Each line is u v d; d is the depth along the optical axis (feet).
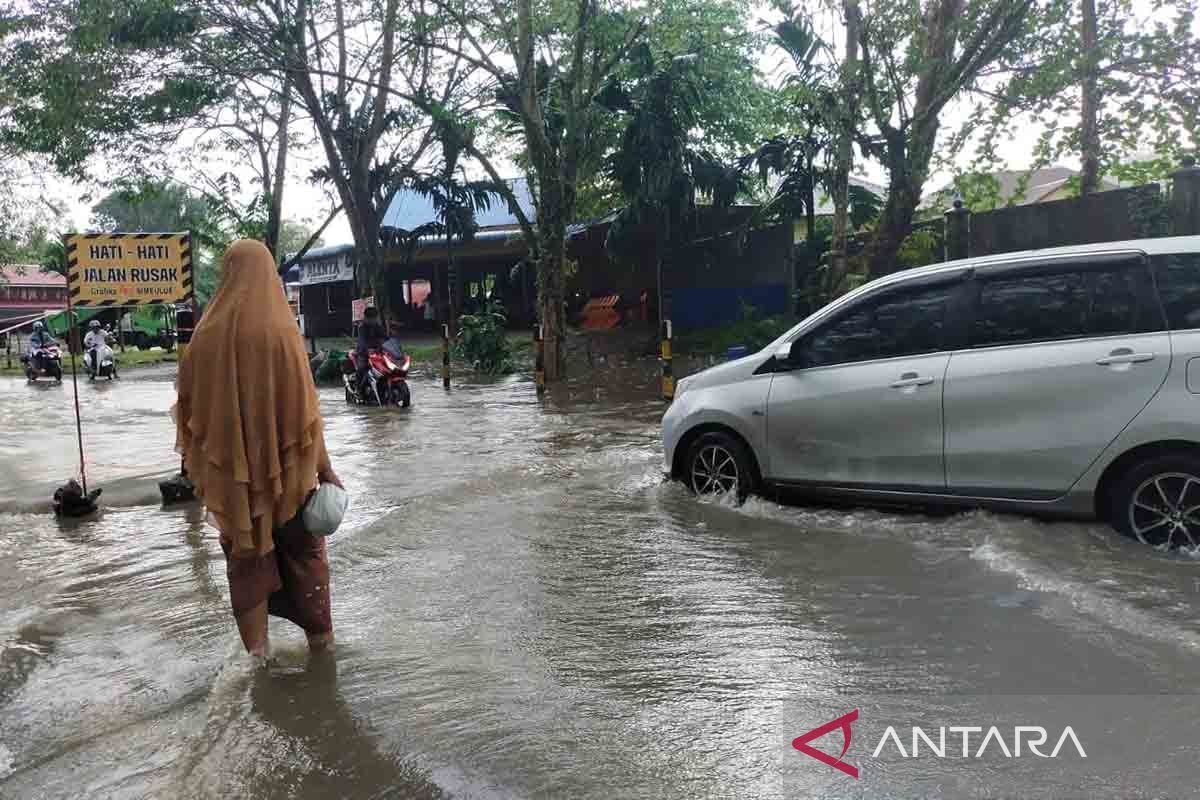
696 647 12.40
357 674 11.79
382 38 68.44
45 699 11.46
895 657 11.72
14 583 16.66
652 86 60.70
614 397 46.37
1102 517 16.31
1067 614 12.88
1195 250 15.96
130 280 22.80
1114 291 16.48
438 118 59.77
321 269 105.09
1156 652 11.42
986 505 17.44
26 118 58.08
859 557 16.28
